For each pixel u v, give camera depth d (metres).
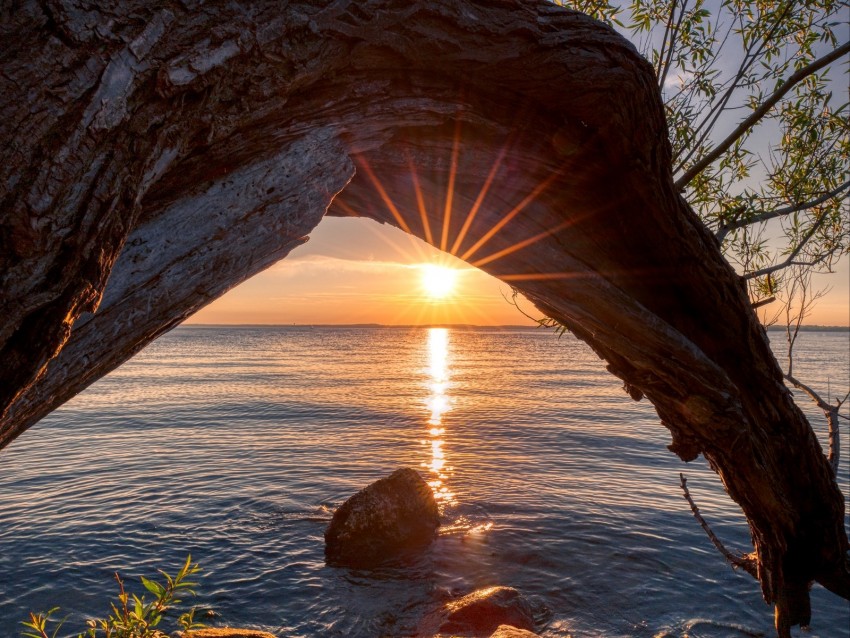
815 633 10.42
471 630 9.72
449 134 2.27
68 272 1.26
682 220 2.83
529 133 2.37
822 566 3.72
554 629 10.41
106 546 14.37
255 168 1.74
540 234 2.64
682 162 3.89
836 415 3.85
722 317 3.11
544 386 62.84
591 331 2.90
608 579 12.45
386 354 141.88
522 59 2.07
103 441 29.67
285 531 15.45
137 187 1.36
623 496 18.91
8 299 1.19
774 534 3.45
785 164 4.24
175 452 26.53
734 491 3.37
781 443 3.34
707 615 10.93
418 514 14.77
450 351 164.75
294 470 22.67
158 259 1.57
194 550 14.12
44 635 3.18
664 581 12.37
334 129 1.90
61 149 1.21
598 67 2.20
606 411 41.81
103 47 1.25
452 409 43.12
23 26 1.19
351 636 10.30
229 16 1.45
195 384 63.81
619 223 2.79
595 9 4.18
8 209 1.16
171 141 1.44
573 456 25.69
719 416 2.98
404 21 1.80
